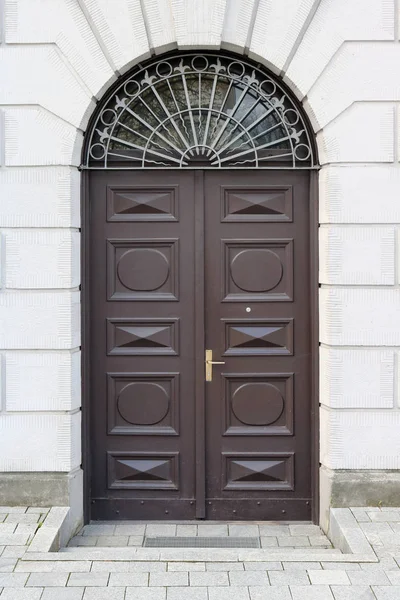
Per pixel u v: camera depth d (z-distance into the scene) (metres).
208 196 5.44
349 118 5.15
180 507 5.48
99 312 5.46
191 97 5.39
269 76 5.33
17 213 5.17
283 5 5.13
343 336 5.19
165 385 5.47
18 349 5.20
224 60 5.34
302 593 4.01
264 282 5.45
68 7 5.13
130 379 5.48
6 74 5.15
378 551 4.51
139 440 5.49
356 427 5.21
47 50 5.14
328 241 5.18
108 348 5.47
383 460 5.21
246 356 5.46
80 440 5.37
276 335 5.46
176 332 5.46
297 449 5.47
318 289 5.37
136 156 5.40
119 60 5.15
